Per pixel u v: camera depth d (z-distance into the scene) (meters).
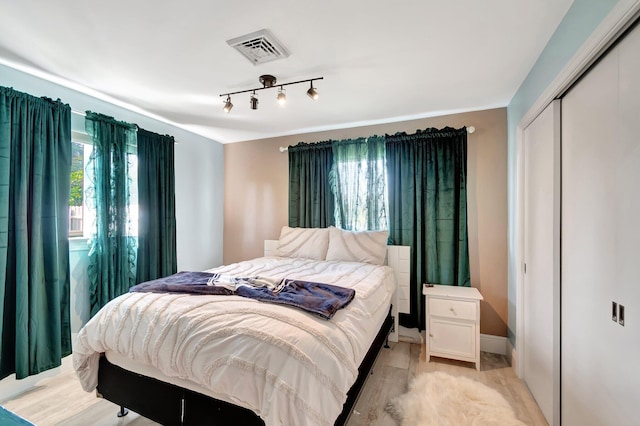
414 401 1.94
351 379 1.33
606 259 1.24
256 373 1.19
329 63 2.00
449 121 2.99
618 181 1.16
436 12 1.49
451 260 2.87
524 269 2.27
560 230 1.67
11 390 2.00
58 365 2.21
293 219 3.66
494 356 2.66
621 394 1.13
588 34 1.27
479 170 2.87
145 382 1.54
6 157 1.97
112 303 1.70
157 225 3.14
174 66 2.05
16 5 1.43
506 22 1.57
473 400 1.96
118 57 1.94
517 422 1.75
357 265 2.74
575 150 1.50
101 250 2.57
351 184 3.35
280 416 1.09
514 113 2.51
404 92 2.47
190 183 3.71
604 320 1.25
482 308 2.83
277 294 1.70
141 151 2.99
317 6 1.44
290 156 3.70
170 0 1.40
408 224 3.05
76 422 1.74
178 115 3.08
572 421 1.52
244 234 4.10
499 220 2.79
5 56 1.92
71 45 1.79
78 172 2.62
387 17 1.53
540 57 1.88
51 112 2.24
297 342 1.23
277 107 2.83
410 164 3.06
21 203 2.04
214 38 1.72
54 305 2.21
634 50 1.05
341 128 3.51
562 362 1.64
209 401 1.35
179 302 1.58
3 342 1.98
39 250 2.14
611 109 1.20
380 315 2.07
